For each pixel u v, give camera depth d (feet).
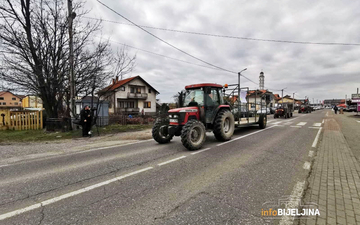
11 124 34.76
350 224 6.79
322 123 43.88
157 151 18.21
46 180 11.19
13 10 28.91
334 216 7.28
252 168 12.84
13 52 29.99
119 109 106.42
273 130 32.50
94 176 11.76
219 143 21.56
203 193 9.25
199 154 16.76
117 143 22.84
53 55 32.50
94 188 10.02
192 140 18.54
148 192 9.46
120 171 12.62
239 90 29.14
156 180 10.98
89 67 34.01
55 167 13.65
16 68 30.17
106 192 9.53
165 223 6.88
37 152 18.48
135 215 7.45
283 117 67.77
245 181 10.66
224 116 22.31
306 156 15.80
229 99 29.55
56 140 25.49
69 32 31.04
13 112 34.60
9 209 8.02
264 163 13.94
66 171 12.74
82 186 10.30
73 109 32.71
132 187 10.09
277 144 20.72
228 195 9.01
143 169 12.94
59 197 9.07
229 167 13.11
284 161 14.40
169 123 20.95
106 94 41.14
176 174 11.91
